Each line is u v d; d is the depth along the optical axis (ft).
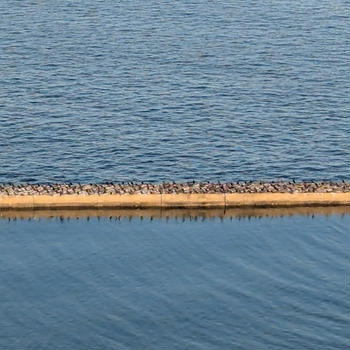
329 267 561.43
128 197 624.59
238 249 578.66
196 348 499.51
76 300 529.45
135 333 508.12
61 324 512.63
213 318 519.19
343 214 623.77
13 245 579.89
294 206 629.51
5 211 618.44
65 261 562.66
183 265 561.02
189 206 625.41
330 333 511.81
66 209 622.13
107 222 609.01
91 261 563.07
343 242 589.73
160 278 548.31
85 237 589.73
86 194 625.41
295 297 535.60
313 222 613.52
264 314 522.47
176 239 589.32
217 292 537.24
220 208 626.23
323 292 539.70
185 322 515.50
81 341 502.38
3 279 544.62
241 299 532.73
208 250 577.02
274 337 508.12
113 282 544.21
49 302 527.40
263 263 564.71
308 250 579.48
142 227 603.67
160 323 514.68
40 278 546.26
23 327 510.58
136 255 569.64
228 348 499.92
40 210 620.08
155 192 629.51
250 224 609.83
